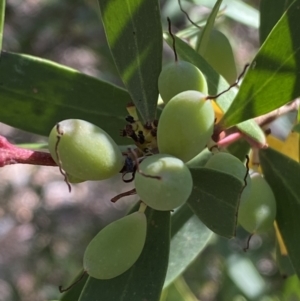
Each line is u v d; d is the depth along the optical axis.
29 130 0.21
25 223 0.61
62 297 0.21
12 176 0.61
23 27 0.48
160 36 0.19
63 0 0.47
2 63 0.21
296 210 0.20
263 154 0.20
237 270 0.40
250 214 0.19
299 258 0.20
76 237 0.61
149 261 0.18
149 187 0.15
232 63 0.21
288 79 0.18
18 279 0.56
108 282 0.18
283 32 0.18
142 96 0.19
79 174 0.16
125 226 0.17
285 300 0.35
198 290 0.46
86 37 0.50
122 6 0.18
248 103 0.18
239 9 0.28
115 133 0.21
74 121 0.16
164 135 0.16
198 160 0.20
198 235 0.22
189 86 0.17
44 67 0.21
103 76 0.50
